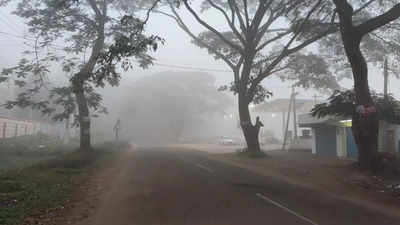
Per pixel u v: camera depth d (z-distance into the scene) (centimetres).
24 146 3319
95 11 2884
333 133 2952
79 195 1260
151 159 2680
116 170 1998
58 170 1842
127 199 1195
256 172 1964
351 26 1827
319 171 1958
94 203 1136
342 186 1524
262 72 2956
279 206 1093
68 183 1480
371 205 1158
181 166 2186
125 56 1529
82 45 3016
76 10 2805
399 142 2509
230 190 1362
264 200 1180
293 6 2353
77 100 2953
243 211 1024
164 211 1025
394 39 2820
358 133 1872
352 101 1966
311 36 2759
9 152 2870
